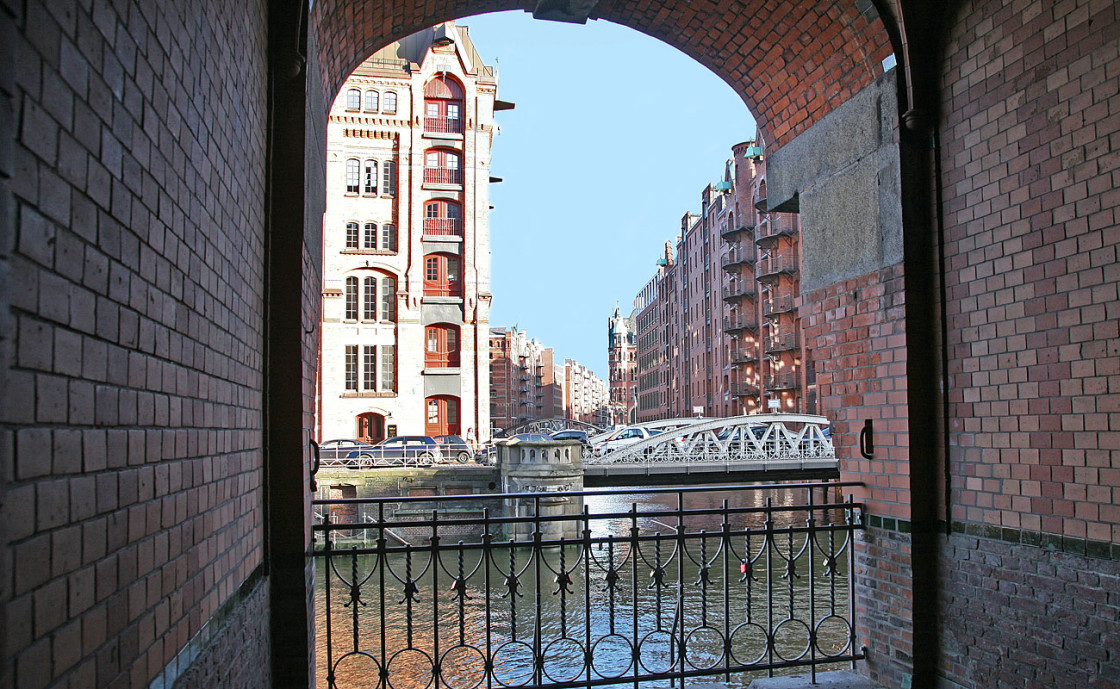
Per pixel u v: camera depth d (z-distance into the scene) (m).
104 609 1.73
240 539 3.28
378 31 6.00
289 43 4.02
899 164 5.30
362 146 35.25
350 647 14.03
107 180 1.77
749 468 27.36
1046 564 4.33
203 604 2.60
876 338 5.56
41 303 1.42
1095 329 4.07
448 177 36.09
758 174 49.97
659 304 89.06
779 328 46.31
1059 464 4.27
